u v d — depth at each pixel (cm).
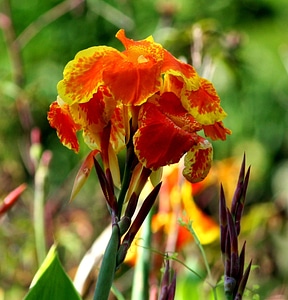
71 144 139
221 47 207
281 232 255
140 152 134
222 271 205
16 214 249
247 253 233
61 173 376
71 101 135
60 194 262
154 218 184
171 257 149
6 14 273
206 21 206
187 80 135
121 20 291
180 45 203
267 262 244
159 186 136
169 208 185
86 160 141
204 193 255
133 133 137
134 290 164
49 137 382
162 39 207
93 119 137
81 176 141
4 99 271
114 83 134
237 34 212
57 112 139
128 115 137
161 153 134
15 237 224
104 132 138
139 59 135
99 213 268
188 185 188
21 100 247
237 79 218
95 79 135
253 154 389
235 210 143
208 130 138
